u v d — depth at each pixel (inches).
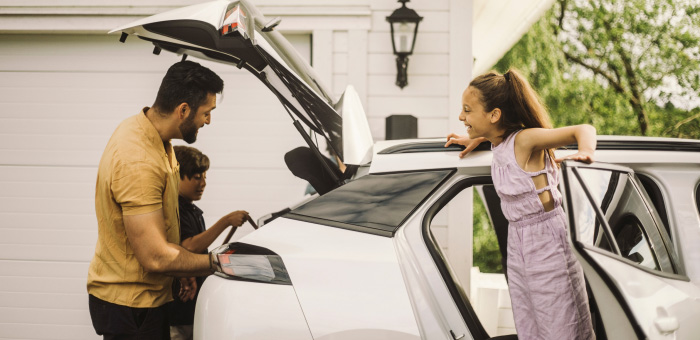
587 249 98.0
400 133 231.6
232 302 111.0
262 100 250.7
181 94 127.3
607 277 98.5
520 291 114.1
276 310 109.5
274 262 112.3
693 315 105.5
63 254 249.1
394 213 114.7
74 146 250.5
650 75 497.0
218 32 125.2
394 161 120.3
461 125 245.4
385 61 245.9
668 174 120.7
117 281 128.0
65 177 249.8
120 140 126.4
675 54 490.9
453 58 244.7
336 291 109.4
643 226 114.6
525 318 113.7
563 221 112.5
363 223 114.6
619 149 121.7
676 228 117.7
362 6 245.3
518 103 114.8
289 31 246.7
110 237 127.8
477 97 115.3
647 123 495.8
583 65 512.1
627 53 501.4
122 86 250.4
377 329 107.5
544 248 111.2
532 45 518.6
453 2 244.1
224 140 251.4
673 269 114.0
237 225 150.6
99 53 249.8
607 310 100.5
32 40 249.8
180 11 130.5
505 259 162.9
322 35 245.1
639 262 109.7
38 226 249.6
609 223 108.7
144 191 123.5
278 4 245.8
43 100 250.5
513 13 318.3
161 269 122.3
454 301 110.0
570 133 107.1
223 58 144.6
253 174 251.4
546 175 112.7
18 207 250.1
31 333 248.5
